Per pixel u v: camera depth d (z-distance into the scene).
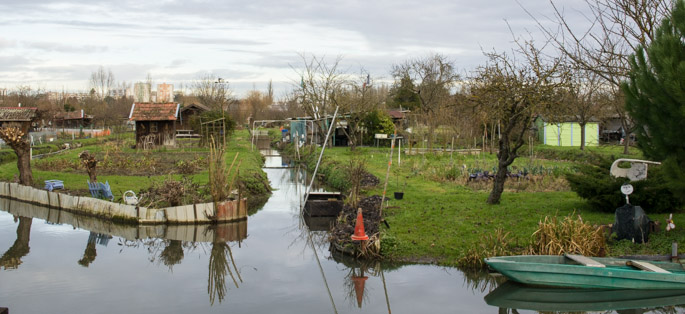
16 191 25.48
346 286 13.64
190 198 22.20
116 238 18.80
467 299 12.55
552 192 22.59
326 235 19.17
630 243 14.30
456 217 17.81
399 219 17.94
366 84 58.00
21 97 79.19
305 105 51.34
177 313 11.73
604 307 12.32
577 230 13.84
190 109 60.97
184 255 16.69
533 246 14.08
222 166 21.20
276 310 11.92
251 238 18.73
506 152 19.25
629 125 36.03
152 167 32.00
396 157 41.03
